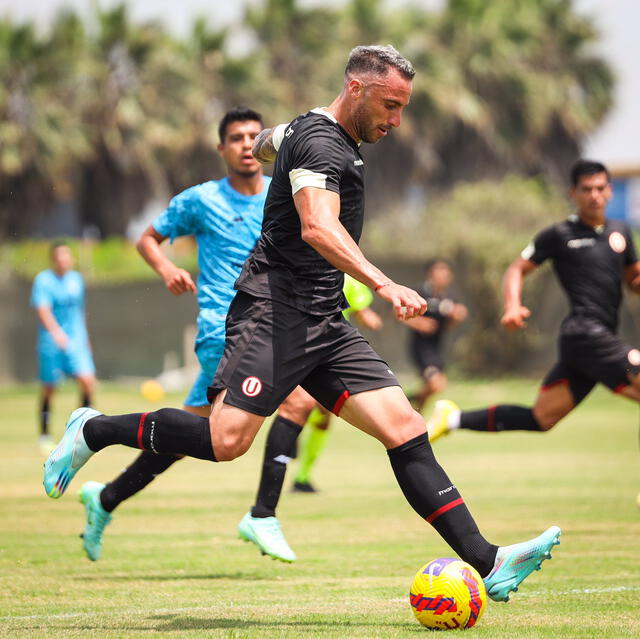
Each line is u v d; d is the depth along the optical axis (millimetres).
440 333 53000
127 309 92875
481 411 27422
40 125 120125
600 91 158250
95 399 74062
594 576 18719
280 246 15305
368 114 15062
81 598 17016
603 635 13875
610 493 30875
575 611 15648
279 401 15273
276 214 15336
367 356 15680
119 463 40219
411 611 15812
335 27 143000
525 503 28734
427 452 15531
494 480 34219
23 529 24766
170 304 91625
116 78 128875
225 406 15109
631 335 77438
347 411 15586
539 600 16578
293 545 22484
